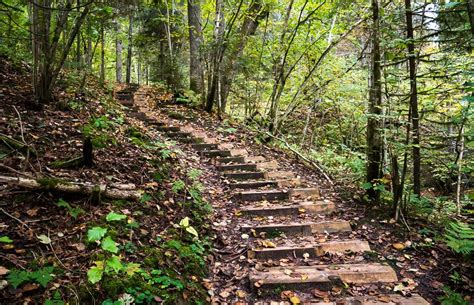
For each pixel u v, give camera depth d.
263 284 3.29
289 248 3.90
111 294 2.55
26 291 2.34
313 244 4.02
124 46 20.55
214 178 5.86
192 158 6.39
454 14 4.13
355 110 9.50
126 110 8.49
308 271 3.51
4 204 3.03
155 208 3.96
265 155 7.07
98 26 6.75
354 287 3.34
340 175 6.54
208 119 9.27
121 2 8.66
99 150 4.55
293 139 10.47
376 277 3.45
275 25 10.17
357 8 7.86
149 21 13.48
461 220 4.81
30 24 5.00
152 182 4.44
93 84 9.60
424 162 6.08
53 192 3.30
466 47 4.01
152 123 8.04
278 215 4.77
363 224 4.46
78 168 4.00
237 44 9.95
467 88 2.87
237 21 10.57
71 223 3.12
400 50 4.85
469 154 5.98
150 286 2.77
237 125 9.27
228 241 4.11
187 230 3.50
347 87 9.23
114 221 3.34
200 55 9.90
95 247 2.94
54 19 5.87
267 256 3.83
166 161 5.36
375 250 3.96
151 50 13.95
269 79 10.15
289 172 6.11
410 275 3.54
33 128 4.42
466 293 3.29
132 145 5.21
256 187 5.57
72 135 4.69
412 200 4.91
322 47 9.56
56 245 2.83
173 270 3.15
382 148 5.09
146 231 3.47
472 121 4.88
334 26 9.59
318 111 11.98
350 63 9.73
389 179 4.97
